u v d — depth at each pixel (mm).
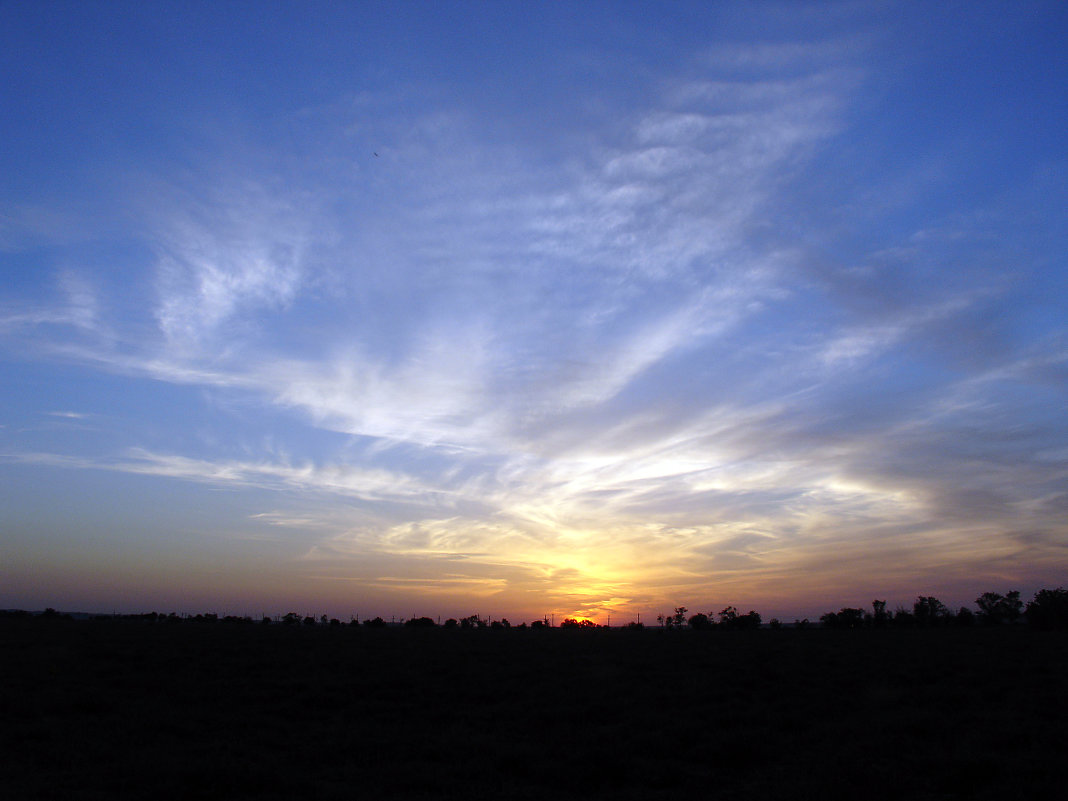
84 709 20250
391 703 22750
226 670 28812
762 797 12820
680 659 36750
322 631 59938
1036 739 16516
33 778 12945
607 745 16438
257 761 14891
